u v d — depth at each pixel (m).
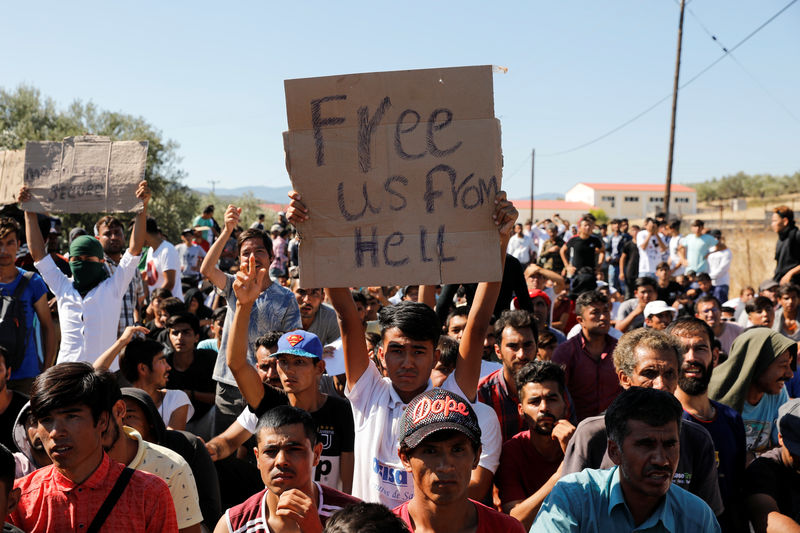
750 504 3.87
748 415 5.19
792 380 5.85
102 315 6.10
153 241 10.06
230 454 4.56
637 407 2.81
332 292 3.71
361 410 3.68
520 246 22.17
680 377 4.15
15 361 6.04
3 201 6.45
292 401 4.16
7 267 6.20
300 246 3.20
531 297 8.04
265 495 3.19
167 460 3.34
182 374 6.47
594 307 5.75
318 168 3.20
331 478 4.11
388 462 3.54
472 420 2.74
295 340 4.12
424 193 3.20
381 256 3.19
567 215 96.44
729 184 122.44
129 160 6.21
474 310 3.71
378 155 3.20
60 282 6.18
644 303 9.34
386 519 2.31
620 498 2.91
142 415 3.72
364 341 3.76
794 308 8.34
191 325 6.43
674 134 28.19
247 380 3.99
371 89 3.20
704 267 16.61
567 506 2.95
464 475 2.70
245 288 3.81
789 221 12.08
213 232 18.39
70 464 2.82
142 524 2.94
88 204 6.18
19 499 2.91
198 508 3.39
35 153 6.29
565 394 4.25
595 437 3.53
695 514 2.91
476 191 3.19
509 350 4.95
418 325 3.54
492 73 3.20
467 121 3.19
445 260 3.18
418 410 2.77
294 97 3.19
